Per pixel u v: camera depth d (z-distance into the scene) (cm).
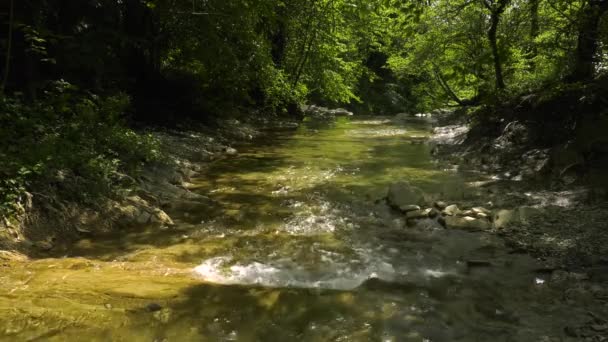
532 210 657
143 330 360
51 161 632
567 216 636
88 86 1100
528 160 948
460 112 2019
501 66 1275
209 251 546
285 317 388
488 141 1144
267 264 509
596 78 977
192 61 1608
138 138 890
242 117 1920
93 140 781
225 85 1600
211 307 401
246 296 424
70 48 1037
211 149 1218
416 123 2286
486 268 495
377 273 485
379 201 766
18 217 532
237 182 907
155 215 658
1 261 472
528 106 1084
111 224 618
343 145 1428
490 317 390
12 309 378
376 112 3762
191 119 1458
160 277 461
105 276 455
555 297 423
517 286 448
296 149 1334
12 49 912
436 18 1456
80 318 372
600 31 981
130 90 1314
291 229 631
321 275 480
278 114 2288
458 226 629
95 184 652
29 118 751
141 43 1303
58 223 571
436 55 1638
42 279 440
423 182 903
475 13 1330
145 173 821
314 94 3416
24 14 918
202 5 1328
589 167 804
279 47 2200
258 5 1271
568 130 941
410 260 521
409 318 389
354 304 413
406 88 3997
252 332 363
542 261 505
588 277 458
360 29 2230
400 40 2130
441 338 359
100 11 1127
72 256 521
